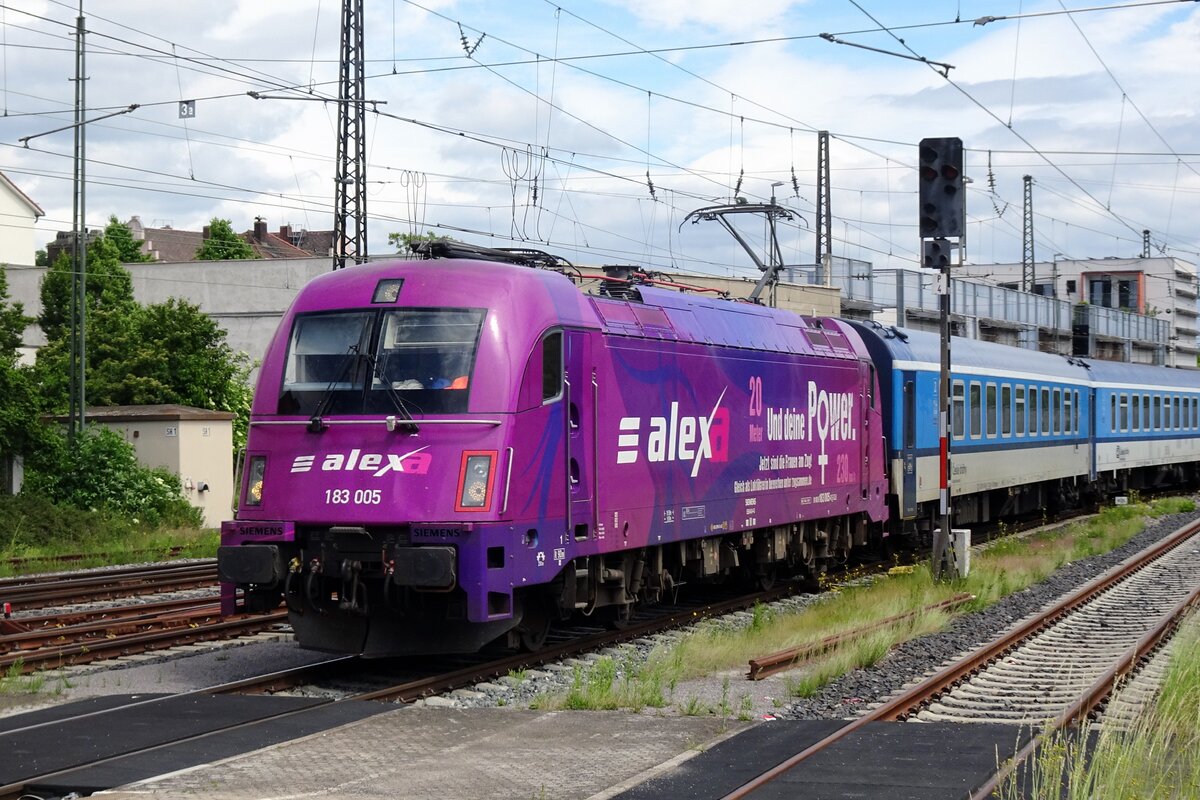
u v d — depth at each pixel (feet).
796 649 43.88
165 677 40.70
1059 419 106.32
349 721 32.99
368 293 41.83
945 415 65.51
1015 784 25.14
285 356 42.11
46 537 88.79
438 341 40.47
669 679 39.99
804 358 63.05
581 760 29.25
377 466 39.63
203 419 110.01
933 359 81.10
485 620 38.60
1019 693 39.14
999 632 51.65
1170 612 54.03
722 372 54.90
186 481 107.86
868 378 71.05
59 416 109.40
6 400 96.37
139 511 100.07
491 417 39.52
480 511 38.78
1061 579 69.92
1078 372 112.88
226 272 156.87
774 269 78.02
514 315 41.01
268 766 28.30
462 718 33.88
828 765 28.12
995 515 99.25
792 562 64.64
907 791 25.76
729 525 55.31
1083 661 45.11
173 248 290.35
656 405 49.47
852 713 35.83
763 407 58.54
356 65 96.99
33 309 168.76
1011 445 94.63
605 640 48.08
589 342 44.86
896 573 70.44
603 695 36.24
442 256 44.34
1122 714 33.40
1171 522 106.52
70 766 28.17
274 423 41.60
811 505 63.36
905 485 76.07
